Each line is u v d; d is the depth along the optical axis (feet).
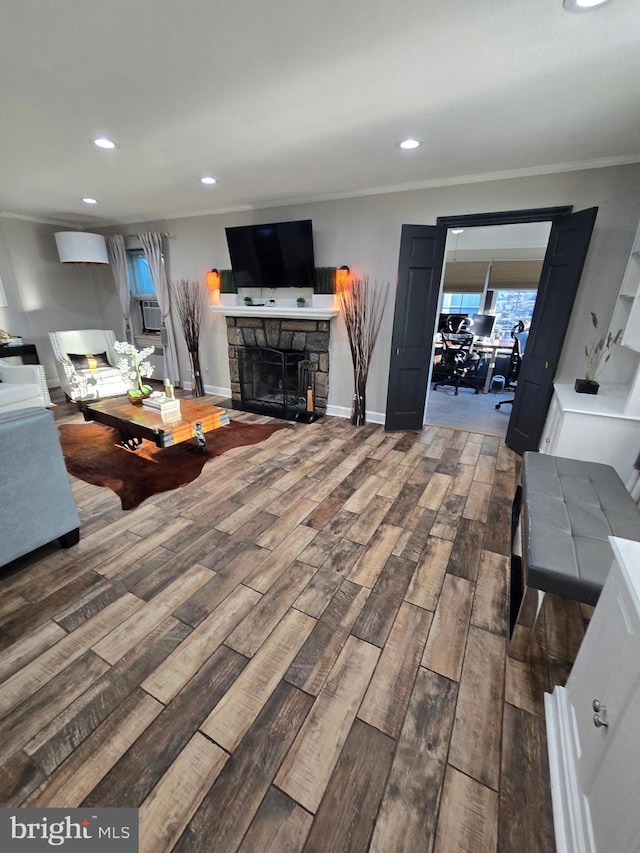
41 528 6.34
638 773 2.42
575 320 10.16
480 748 3.89
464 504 8.54
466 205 10.77
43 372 14.48
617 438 7.75
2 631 5.14
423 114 6.84
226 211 14.51
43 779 3.57
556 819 3.26
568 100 6.28
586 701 3.46
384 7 4.28
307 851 3.14
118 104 6.51
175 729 4.00
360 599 5.82
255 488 9.15
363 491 9.05
